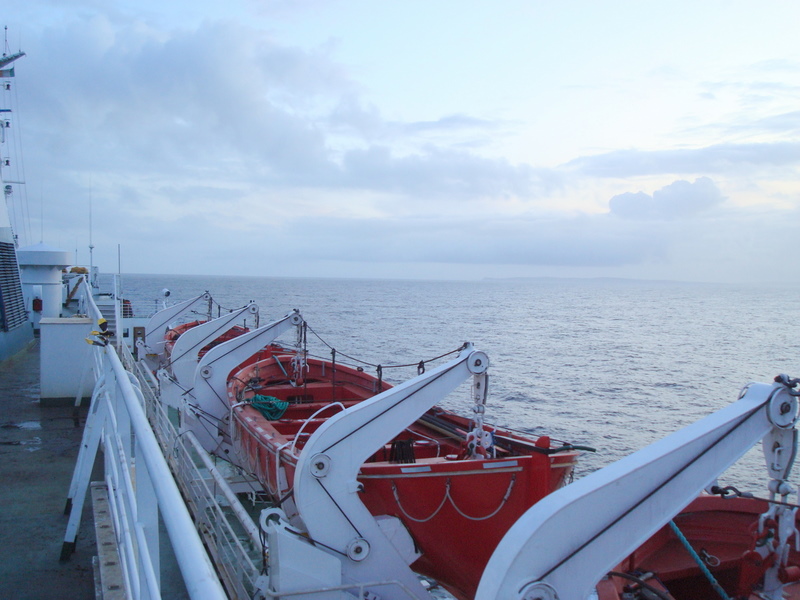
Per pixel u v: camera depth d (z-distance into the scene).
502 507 7.21
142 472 2.29
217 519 7.09
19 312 15.74
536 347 61.78
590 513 3.35
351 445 6.45
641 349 61.16
